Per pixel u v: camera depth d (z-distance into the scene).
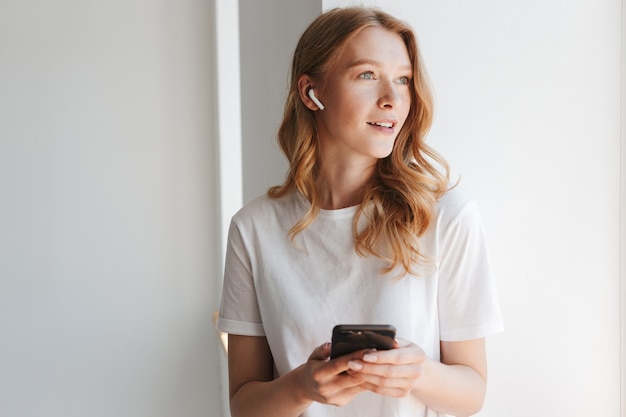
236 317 1.24
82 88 3.49
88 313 3.57
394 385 0.94
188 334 3.62
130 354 3.61
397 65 1.10
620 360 1.57
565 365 1.57
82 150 3.51
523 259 1.56
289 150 1.23
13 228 3.51
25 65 3.46
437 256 1.12
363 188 1.16
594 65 1.54
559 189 1.55
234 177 3.33
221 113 3.31
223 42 3.29
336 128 1.11
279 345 1.16
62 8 3.46
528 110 1.55
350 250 1.13
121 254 3.57
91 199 3.53
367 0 1.50
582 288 1.56
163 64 3.52
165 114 3.54
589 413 1.58
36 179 3.50
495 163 1.55
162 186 3.56
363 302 1.12
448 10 1.53
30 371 3.56
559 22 1.54
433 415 1.14
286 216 1.19
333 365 0.94
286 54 1.75
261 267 1.19
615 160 1.55
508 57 1.54
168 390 3.63
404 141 1.16
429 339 1.13
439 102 1.54
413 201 1.10
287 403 1.07
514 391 1.58
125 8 3.49
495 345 1.58
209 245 3.60
